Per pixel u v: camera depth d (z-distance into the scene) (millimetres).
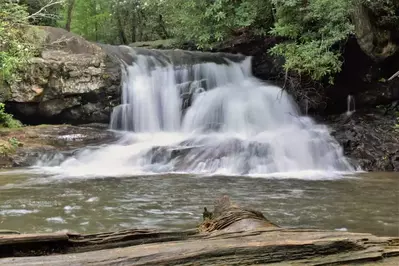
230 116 13625
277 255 2393
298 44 12609
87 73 12805
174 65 14734
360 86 13453
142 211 5762
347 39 11789
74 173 9117
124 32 25344
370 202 6375
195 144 11250
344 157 10742
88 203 6219
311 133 11875
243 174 9352
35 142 10969
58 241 2531
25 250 2445
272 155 10297
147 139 12312
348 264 2332
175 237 2811
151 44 19750
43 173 9055
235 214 3572
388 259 2398
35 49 12242
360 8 10516
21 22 12414
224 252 2385
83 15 24688
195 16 15703
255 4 14758
